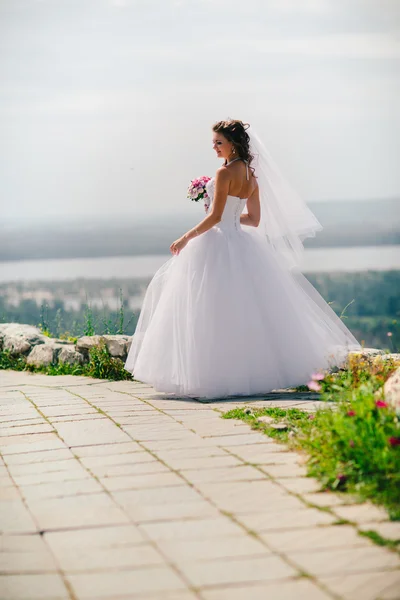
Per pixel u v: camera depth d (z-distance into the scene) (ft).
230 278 18.37
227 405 17.31
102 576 8.45
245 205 19.66
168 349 18.49
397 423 11.63
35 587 8.23
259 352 18.26
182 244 18.81
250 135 19.39
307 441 12.82
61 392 20.27
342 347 19.20
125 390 20.36
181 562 8.73
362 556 8.72
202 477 11.80
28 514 10.45
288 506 10.41
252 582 8.18
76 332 29.12
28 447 14.07
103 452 13.50
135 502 10.79
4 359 27.68
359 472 11.14
